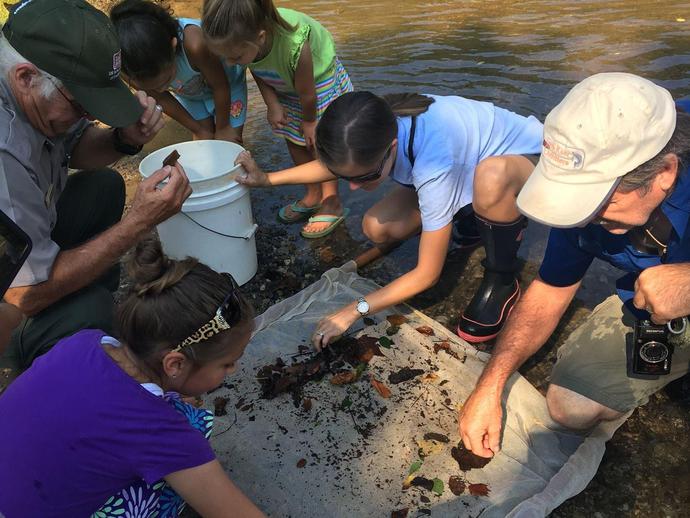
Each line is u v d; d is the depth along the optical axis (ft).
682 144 4.98
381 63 16.49
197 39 10.00
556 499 6.17
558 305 7.40
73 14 5.85
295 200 12.35
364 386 7.82
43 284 6.31
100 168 8.62
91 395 4.31
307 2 21.91
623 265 6.67
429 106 8.18
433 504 6.42
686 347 6.56
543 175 5.32
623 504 6.58
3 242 5.29
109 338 4.78
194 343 4.45
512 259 8.70
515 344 7.17
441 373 7.95
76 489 4.39
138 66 9.06
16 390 4.50
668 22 17.34
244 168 9.00
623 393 6.74
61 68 5.82
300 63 9.80
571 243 6.90
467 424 6.78
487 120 8.50
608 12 18.58
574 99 5.12
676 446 7.13
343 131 6.98
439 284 10.02
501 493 6.48
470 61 16.16
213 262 9.30
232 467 6.91
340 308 9.09
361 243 11.08
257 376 8.01
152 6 9.36
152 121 8.16
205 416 5.65
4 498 4.37
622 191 5.08
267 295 9.99
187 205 8.48
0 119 5.86
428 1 21.12
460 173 8.27
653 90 4.97
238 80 11.44
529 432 7.14
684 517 6.43
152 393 4.48
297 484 6.70
